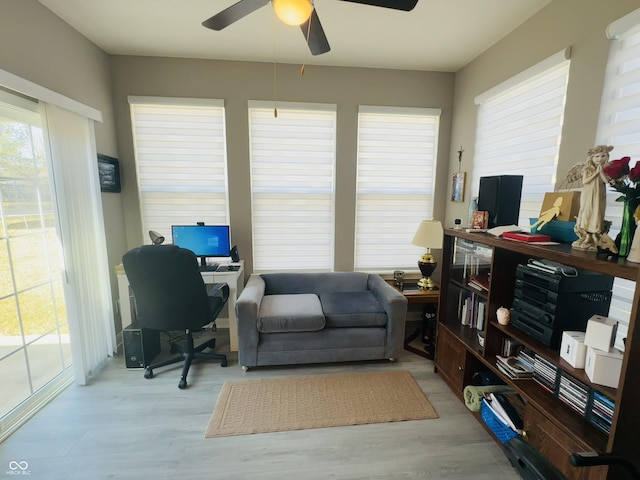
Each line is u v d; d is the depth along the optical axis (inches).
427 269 113.6
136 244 115.8
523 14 81.0
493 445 65.4
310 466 59.7
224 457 61.4
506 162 93.5
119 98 107.7
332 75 115.1
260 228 122.6
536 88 81.5
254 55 106.5
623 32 57.6
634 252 40.6
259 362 90.9
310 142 119.6
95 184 91.3
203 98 110.3
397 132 123.2
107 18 83.7
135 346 91.7
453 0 75.2
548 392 57.7
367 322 94.0
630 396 39.6
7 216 69.4
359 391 82.7
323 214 124.8
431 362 98.9
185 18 84.1
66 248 78.7
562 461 49.3
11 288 70.5
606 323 46.8
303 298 106.0
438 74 119.9
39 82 75.8
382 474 58.1
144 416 72.3
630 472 34.6
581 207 50.1
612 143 61.3
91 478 56.4
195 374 90.3
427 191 128.7
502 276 67.9
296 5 50.2
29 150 74.2
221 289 96.8
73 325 81.6
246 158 116.0
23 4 71.0
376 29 88.9
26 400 73.7
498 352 70.2
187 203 118.0
